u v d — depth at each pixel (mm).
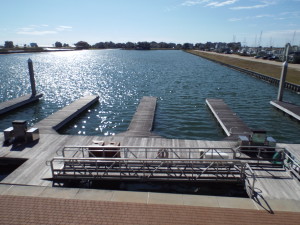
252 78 52531
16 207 9133
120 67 78000
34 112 28031
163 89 40906
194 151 14266
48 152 14078
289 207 9125
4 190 10281
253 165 12414
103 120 25266
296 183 10781
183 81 48750
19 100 30344
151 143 15484
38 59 115062
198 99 33688
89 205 9227
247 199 9641
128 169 11969
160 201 9484
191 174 11625
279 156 12766
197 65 82188
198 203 9367
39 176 11500
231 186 11703
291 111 25281
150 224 8195
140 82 48062
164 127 22844
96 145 13008
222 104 28562
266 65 66688
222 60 96062
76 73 63469
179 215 8656
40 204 9312
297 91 37188
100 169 12000
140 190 11938
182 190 11844
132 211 8875
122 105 31141
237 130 19578
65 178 11297
